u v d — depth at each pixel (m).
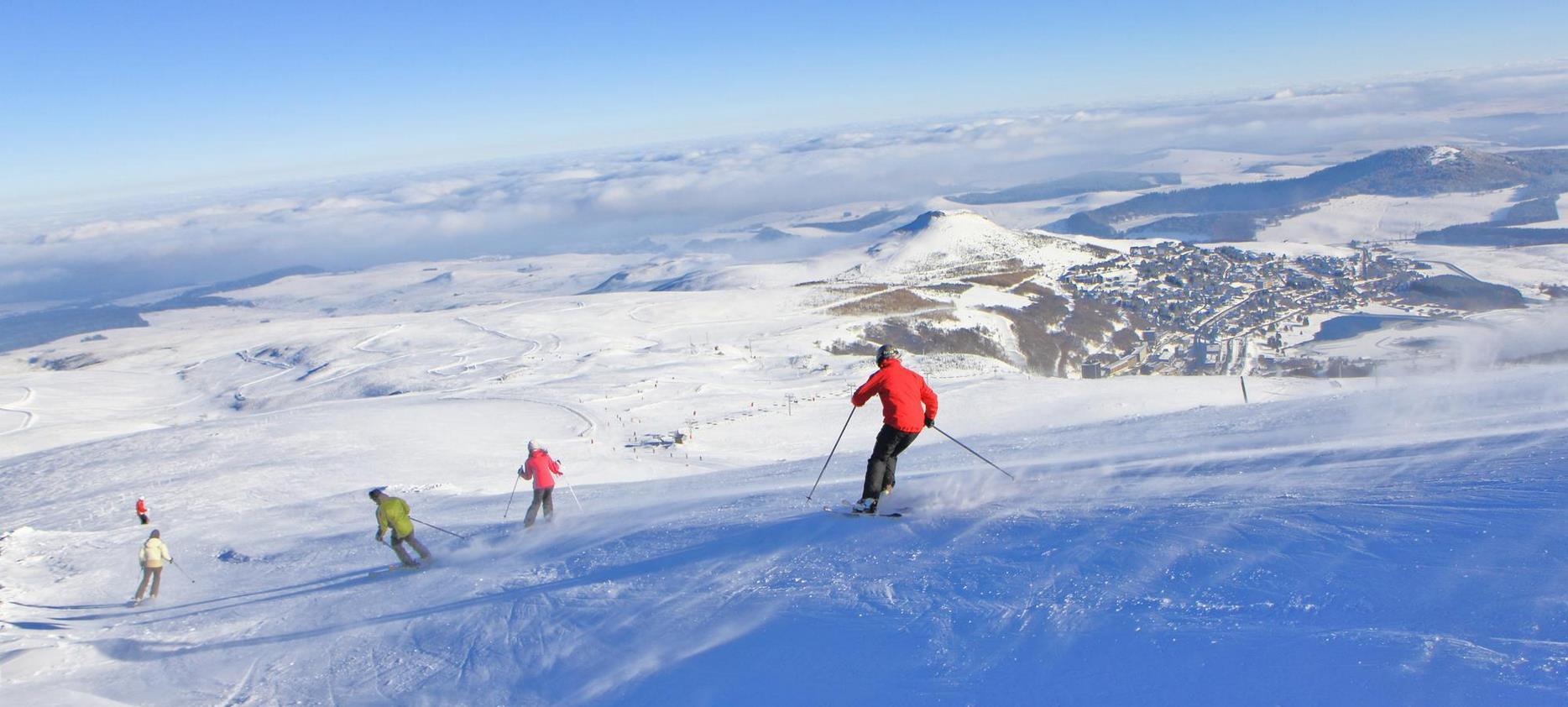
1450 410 10.80
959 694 3.89
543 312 138.00
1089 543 5.56
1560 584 3.54
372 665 7.05
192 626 9.88
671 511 11.53
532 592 8.06
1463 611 3.50
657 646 5.72
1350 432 9.76
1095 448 12.94
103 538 17.66
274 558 14.23
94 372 119.06
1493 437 7.09
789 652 4.92
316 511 21.48
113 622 10.77
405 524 11.19
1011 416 46.69
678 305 145.62
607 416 54.97
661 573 7.49
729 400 62.59
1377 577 4.06
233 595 11.60
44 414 89.50
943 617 4.85
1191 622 4.02
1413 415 10.73
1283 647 3.54
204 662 8.22
